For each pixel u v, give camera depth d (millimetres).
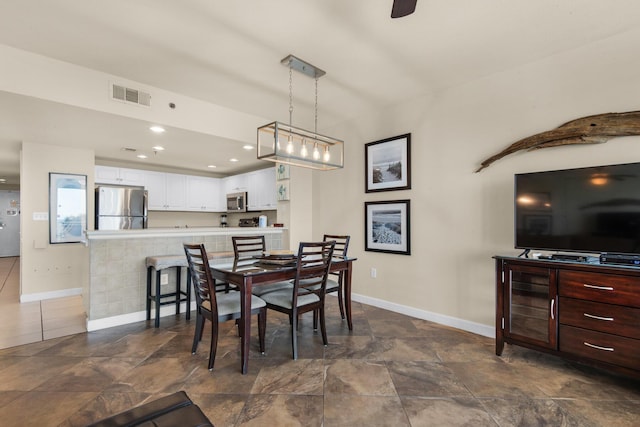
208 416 1727
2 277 5645
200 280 2434
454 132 3199
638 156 2213
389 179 3764
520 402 1867
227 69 2857
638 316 1880
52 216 4242
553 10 2035
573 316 2129
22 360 2381
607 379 2133
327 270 2703
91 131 3564
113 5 1993
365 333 2984
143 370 2230
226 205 6547
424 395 1937
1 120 3156
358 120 4156
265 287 2945
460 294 3127
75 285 4418
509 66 2795
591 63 2412
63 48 2502
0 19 2121
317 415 1738
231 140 3949
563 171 2307
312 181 4883
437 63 2744
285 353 2527
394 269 3711
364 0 1941
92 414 1742
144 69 2857
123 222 4699
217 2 1970
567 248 2283
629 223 2043
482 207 2988
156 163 5598
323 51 2553
